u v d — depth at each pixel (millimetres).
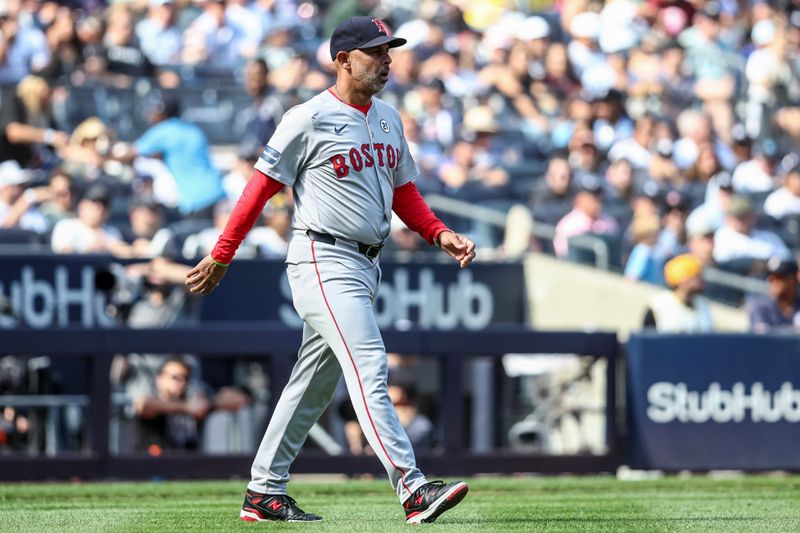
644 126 50781
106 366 29312
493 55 55938
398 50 53688
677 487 27516
